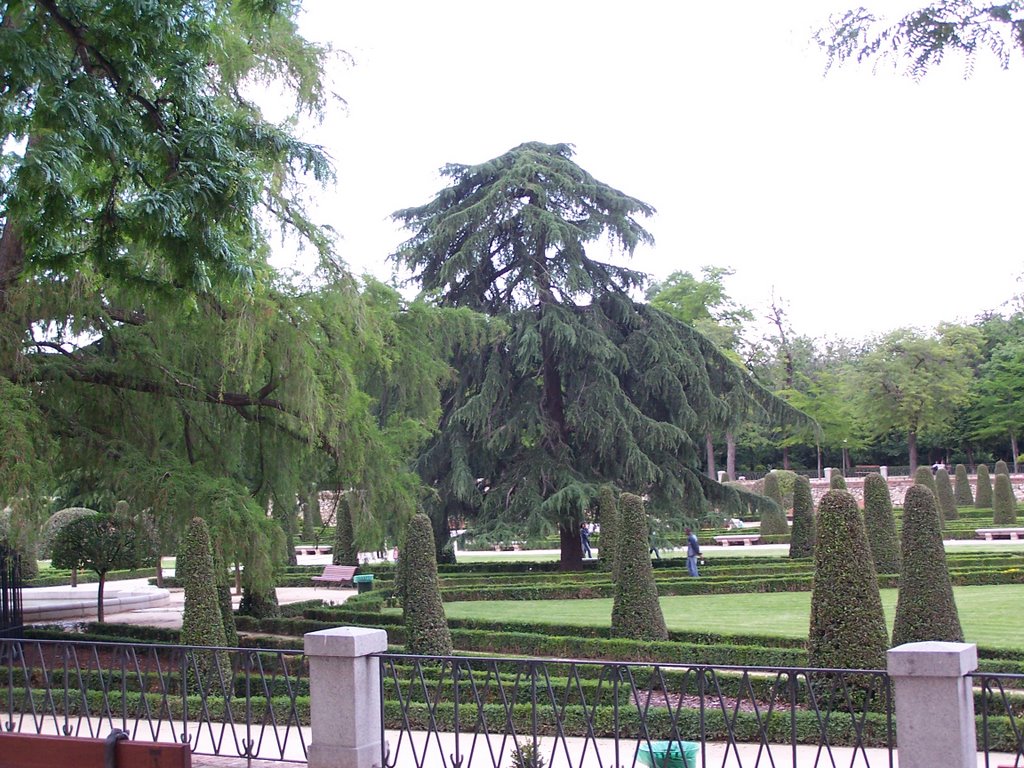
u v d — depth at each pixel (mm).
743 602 23328
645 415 32000
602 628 17922
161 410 15492
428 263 32344
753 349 66812
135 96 10438
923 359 60031
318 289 15281
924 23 8078
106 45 10219
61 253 10984
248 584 15070
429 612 14906
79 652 16516
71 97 9586
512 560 40188
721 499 33094
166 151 10227
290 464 16469
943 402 59844
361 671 8320
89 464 14953
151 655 16234
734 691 12984
